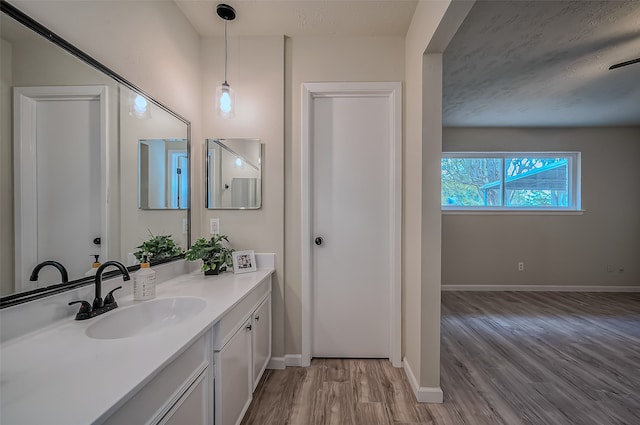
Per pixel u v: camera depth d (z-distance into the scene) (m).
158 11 1.60
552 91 2.88
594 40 2.02
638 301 3.65
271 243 2.09
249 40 2.10
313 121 2.19
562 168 4.16
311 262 2.17
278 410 1.62
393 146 2.10
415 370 1.79
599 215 4.07
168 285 1.58
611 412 1.62
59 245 1.01
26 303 0.90
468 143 4.07
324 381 1.91
